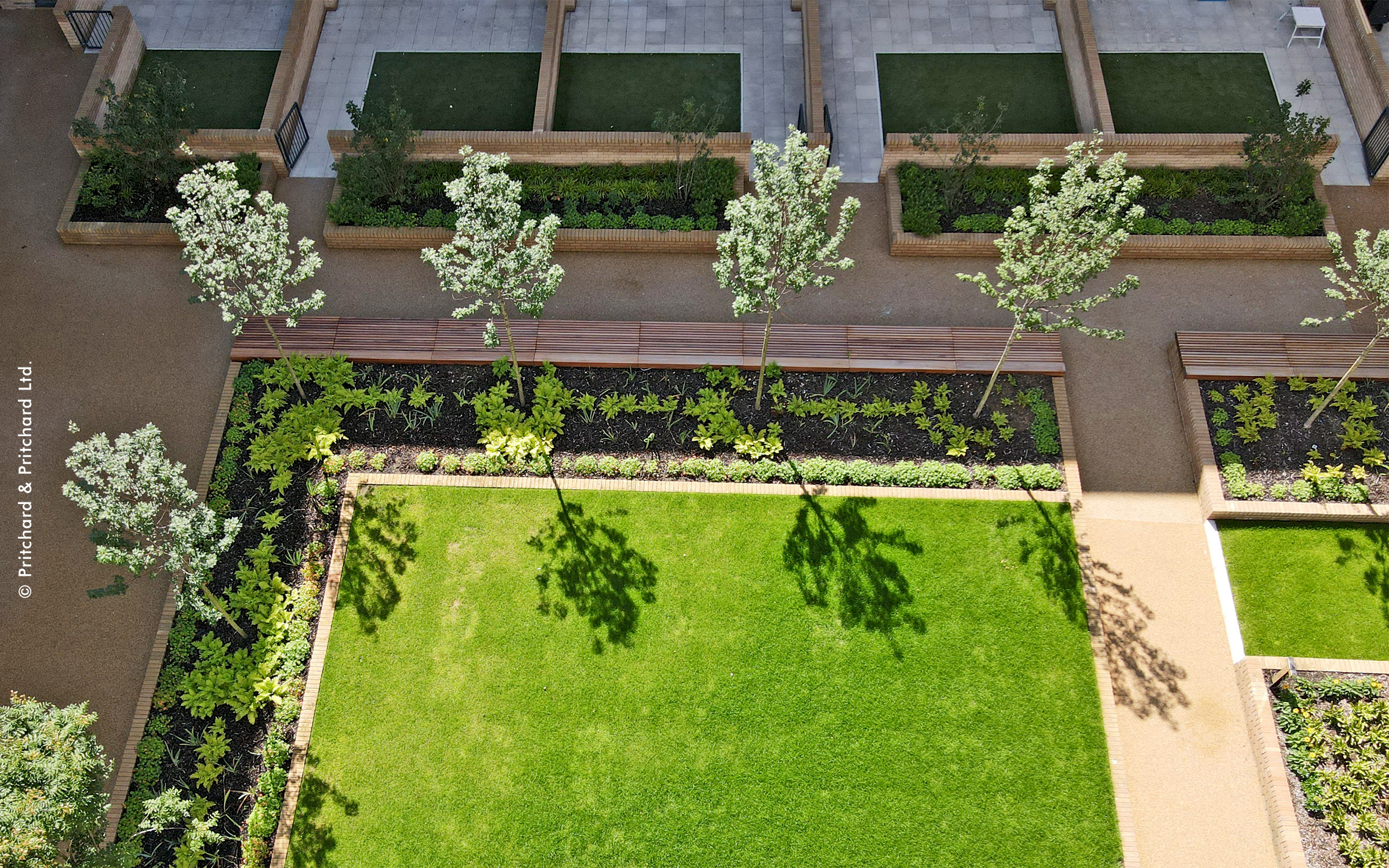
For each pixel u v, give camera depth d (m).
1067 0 25.27
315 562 18.41
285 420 19.80
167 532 16.31
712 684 17.11
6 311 21.73
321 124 24.72
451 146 22.89
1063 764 16.38
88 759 13.28
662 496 19.02
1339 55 24.73
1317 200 22.19
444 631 17.73
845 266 16.19
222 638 17.81
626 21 26.38
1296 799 16.06
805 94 24.94
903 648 17.34
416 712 17.02
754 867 15.73
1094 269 16.19
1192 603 18.16
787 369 20.38
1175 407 20.28
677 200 22.91
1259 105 24.41
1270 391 19.70
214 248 16.56
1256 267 21.98
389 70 25.56
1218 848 16.08
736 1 26.75
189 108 22.39
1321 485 18.67
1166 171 22.81
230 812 16.38
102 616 18.27
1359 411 19.41
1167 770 16.70
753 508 18.83
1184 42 25.47
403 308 21.88
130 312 21.73
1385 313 21.05
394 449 19.67
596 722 16.84
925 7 26.44
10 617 18.25
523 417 19.98
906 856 15.76
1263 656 17.39
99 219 22.67
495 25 26.39
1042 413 19.72
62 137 24.20
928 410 20.00
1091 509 19.12
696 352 20.52
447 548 18.53
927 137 22.28
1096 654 17.30
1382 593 17.92
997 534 18.45
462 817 16.17
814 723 16.73
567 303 21.86
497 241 17.08
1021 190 22.73
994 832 15.89
